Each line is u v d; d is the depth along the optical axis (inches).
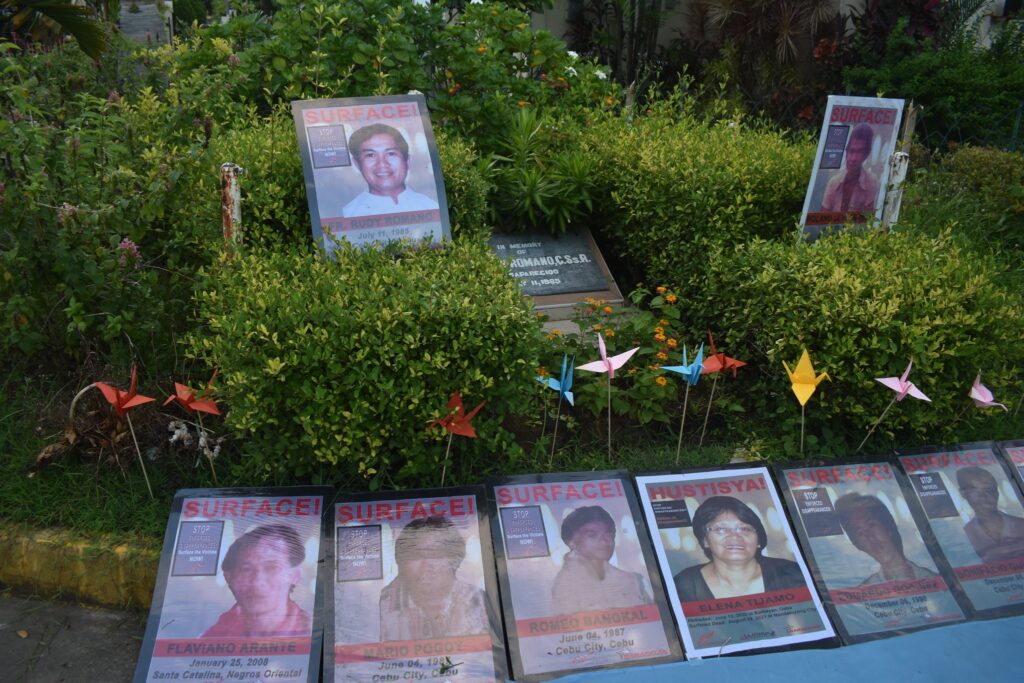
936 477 163.0
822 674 128.8
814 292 169.6
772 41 495.8
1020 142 373.1
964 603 147.6
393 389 136.3
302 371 135.1
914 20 464.8
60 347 171.6
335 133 179.5
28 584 143.9
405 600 128.8
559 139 247.1
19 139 160.6
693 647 133.0
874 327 165.6
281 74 244.1
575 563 137.5
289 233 190.4
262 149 193.2
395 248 173.0
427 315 139.2
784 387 175.5
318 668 122.0
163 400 162.7
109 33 270.8
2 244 165.9
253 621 124.9
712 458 168.2
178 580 127.0
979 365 173.3
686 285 211.0
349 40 240.1
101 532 143.6
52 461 152.3
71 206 157.6
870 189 213.8
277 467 145.9
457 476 154.3
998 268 242.2
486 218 230.5
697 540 144.0
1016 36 454.3
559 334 184.1
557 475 145.7
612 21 551.5
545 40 278.8
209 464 153.3
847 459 160.7
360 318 136.2
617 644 130.9
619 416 178.2
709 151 225.6
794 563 145.1
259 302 138.0
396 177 180.4
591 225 243.4
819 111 464.4
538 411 173.2
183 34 368.2
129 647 134.5
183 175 168.9
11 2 272.1
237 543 130.7
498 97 248.1
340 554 131.4
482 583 132.0
